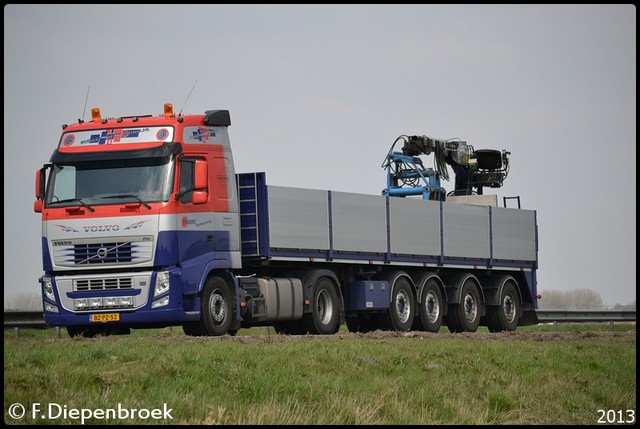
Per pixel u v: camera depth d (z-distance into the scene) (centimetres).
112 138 2536
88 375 1577
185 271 2494
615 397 2017
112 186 2500
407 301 3388
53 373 1574
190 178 2534
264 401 1566
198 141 2591
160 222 2462
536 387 1977
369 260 3231
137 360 1748
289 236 2920
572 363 2316
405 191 3894
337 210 3116
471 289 3697
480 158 4119
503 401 1811
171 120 2550
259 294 2842
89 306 2494
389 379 1814
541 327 4981
